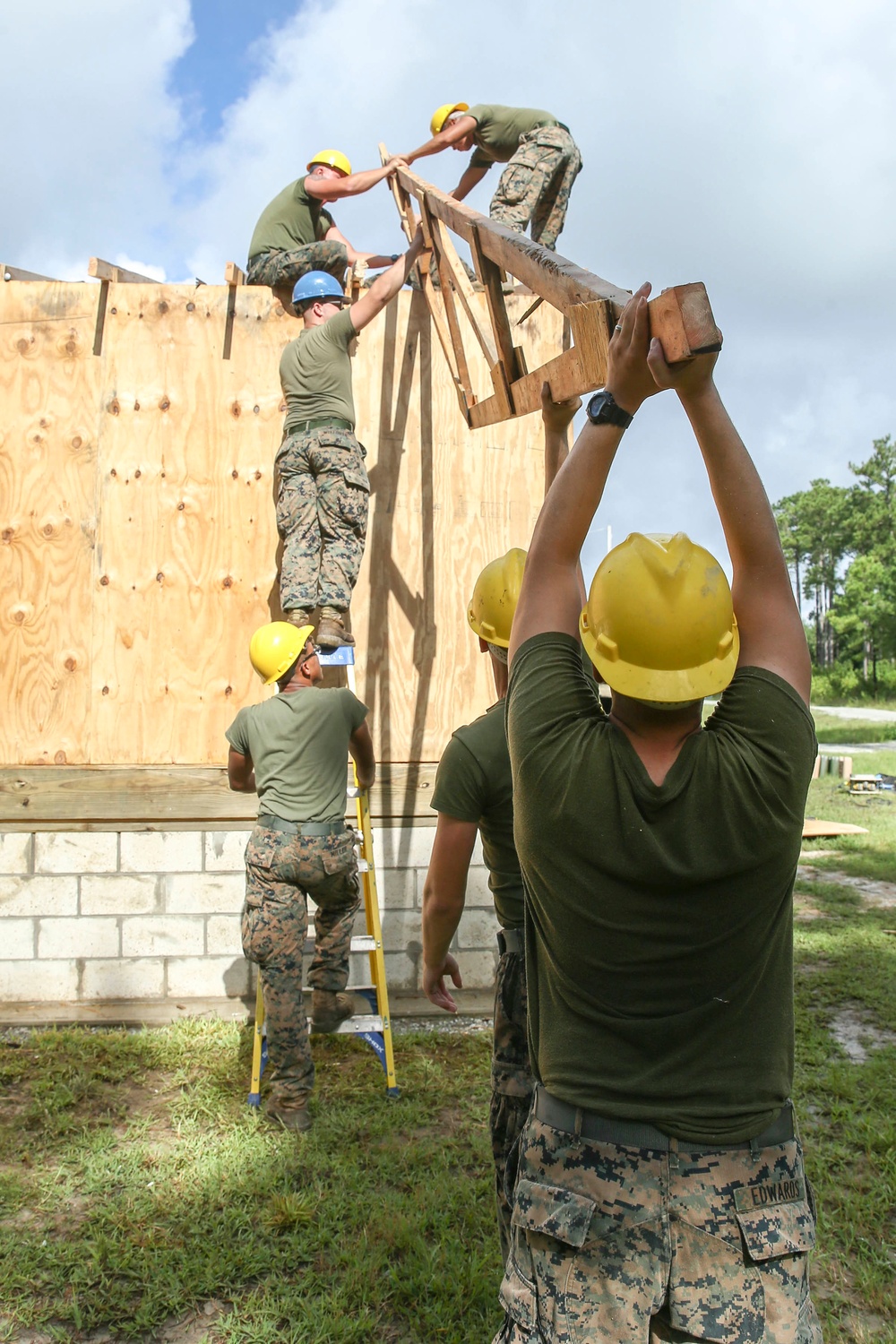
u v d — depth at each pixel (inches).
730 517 61.9
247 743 157.3
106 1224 123.2
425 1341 104.0
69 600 208.7
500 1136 90.0
